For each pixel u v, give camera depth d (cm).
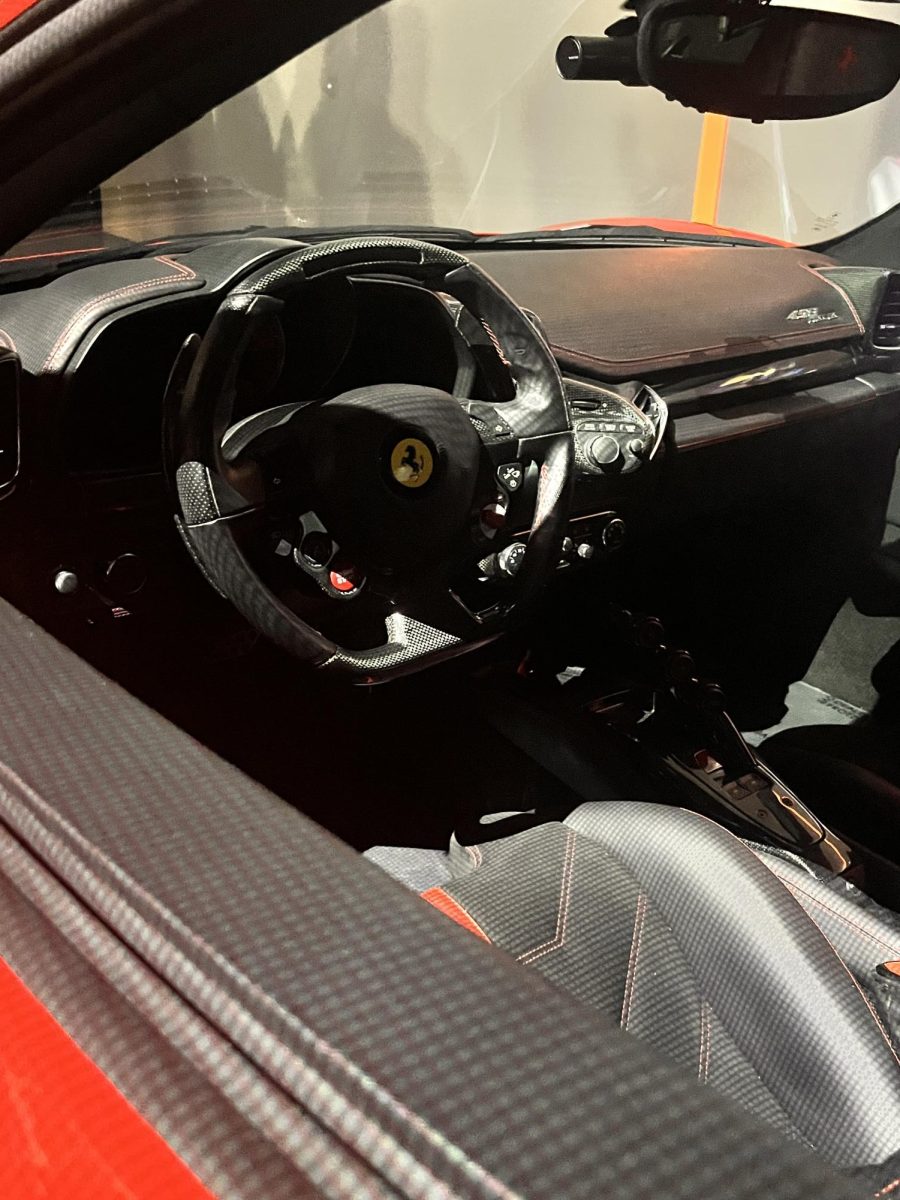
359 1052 40
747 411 197
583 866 113
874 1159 90
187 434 123
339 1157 39
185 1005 45
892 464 220
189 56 59
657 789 184
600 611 207
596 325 187
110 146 66
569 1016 42
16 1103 47
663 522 196
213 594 163
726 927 105
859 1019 95
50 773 55
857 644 228
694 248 225
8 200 70
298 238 179
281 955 45
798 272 217
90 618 154
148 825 52
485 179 520
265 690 198
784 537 226
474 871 114
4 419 136
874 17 130
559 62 137
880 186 307
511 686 211
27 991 49
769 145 374
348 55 446
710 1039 102
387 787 209
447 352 163
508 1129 38
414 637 146
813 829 169
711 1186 36
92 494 146
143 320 140
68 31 59
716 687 193
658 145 453
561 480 150
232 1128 41
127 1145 43
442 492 139
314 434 134
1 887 53
